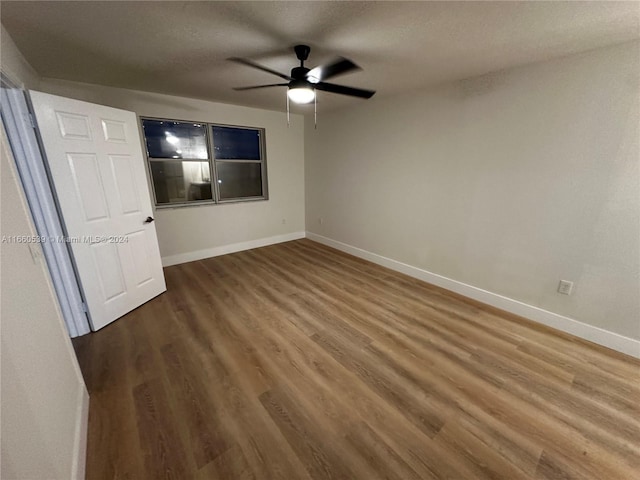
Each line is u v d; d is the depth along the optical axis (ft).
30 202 6.48
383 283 11.04
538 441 4.70
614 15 5.00
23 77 7.00
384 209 12.44
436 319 8.45
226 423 4.99
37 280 4.12
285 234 16.92
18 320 3.23
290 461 4.37
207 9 4.97
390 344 7.25
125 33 5.88
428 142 10.23
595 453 4.50
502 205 8.64
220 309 8.96
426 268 11.20
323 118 14.58
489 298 9.36
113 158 7.97
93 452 4.45
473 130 8.92
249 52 6.87
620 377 6.15
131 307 8.80
